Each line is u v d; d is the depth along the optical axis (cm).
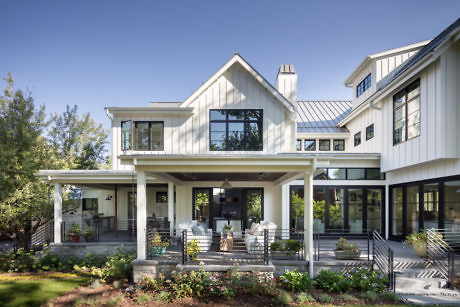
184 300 618
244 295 641
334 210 1262
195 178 1147
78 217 1377
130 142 1226
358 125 1556
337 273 704
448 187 873
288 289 674
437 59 838
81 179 1054
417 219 1041
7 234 1258
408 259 793
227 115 1215
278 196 1280
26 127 1331
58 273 862
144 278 697
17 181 1188
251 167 757
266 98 1212
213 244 1028
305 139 1759
